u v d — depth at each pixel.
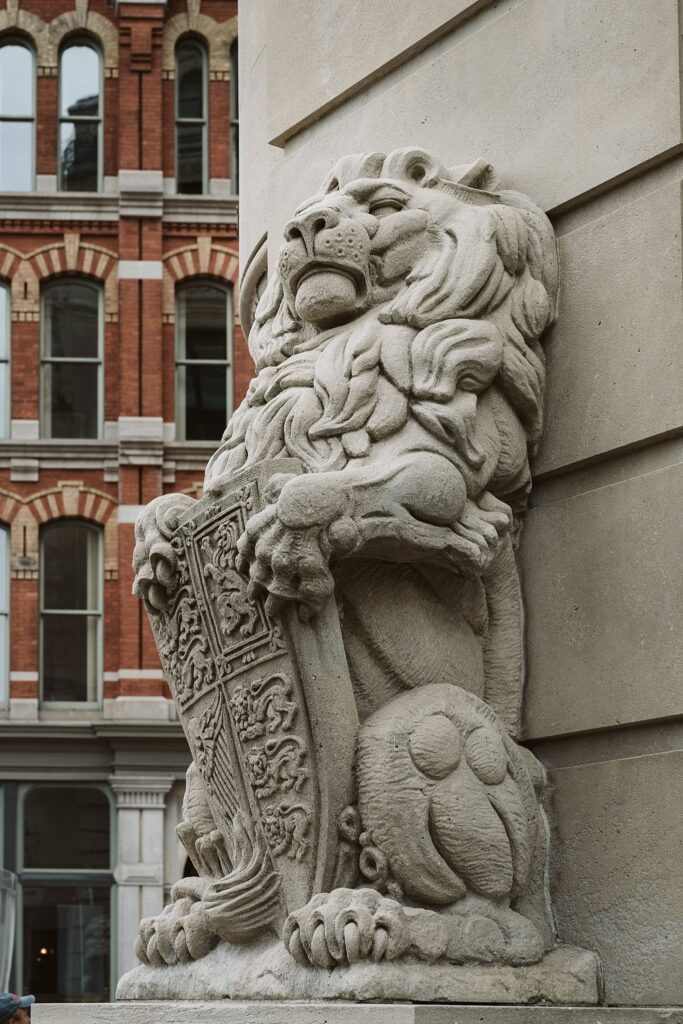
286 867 3.59
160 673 26.77
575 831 3.77
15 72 29.08
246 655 3.66
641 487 3.75
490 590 3.89
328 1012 3.23
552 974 3.51
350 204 3.88
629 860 3.64
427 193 3.95
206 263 28.48
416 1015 3.15
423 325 3.74
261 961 3.57
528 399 3.86
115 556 27.19
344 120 4.64
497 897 3.53
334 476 3.46
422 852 3.45
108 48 29.17
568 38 4.05
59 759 26.50
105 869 26.44
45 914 26.22
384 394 3.67
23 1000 4.15
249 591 3.56
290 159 4.80
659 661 3.64
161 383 27.95
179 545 3.85
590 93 3.97
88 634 27.12
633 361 3.79
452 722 3.56
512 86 4.16
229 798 3.75
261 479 3.58
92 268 28.30
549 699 3.86
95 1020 3.68
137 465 27.53
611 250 3.88
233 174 28.97
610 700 3.72
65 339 28.23
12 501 27.23
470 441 3.65
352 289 3.82
